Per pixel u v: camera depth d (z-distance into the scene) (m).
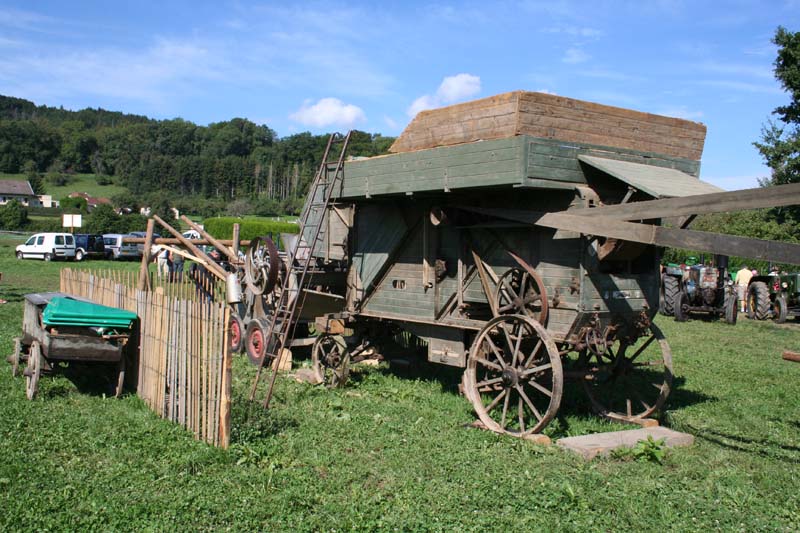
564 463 6.85
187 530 5.12
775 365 13.27
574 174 7.77
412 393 9.86
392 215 10.16
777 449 7.73
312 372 10.66
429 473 6.46
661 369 12.45
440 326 9.42
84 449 6.84
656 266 8.62
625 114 8.45
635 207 7.05
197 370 7.30
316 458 6.77
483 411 8.16
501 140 7.48
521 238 8.35
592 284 7.72
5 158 160.00
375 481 6.26
